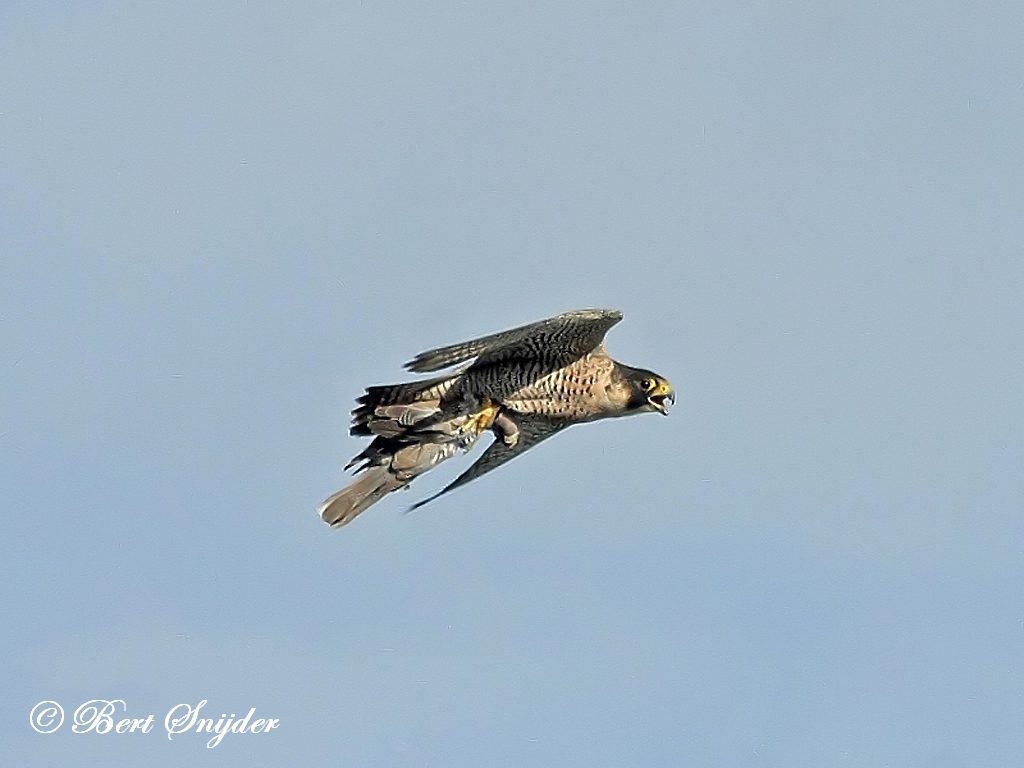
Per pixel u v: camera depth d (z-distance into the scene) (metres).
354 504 15.80
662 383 15.99
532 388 15.86
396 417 15.80
